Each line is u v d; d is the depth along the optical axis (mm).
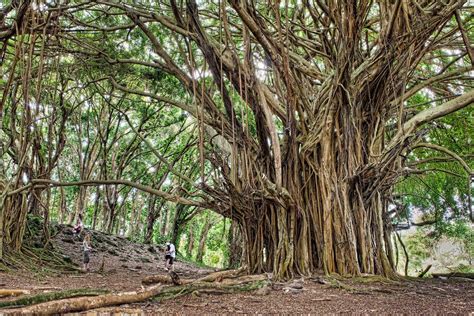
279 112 8383
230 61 7336
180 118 19672
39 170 11227
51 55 9922
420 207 13430
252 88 7496
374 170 7934
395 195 11094
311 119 8477
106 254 15219
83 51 10727
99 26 10641
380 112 8484
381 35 7477
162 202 21516
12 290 5273
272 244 8203
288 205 7902
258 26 6750
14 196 10195
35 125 10469
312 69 9000
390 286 7082
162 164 21938
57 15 7809
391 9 7215
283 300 5531
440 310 4961
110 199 20797
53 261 10602
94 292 4812
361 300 5676
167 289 5551
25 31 7004
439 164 11938
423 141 11062
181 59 12008
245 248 8414
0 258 8938
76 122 19625
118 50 11445
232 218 8531
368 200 8344
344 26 7266
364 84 8039
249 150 8055
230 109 7703
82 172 19734
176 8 7156
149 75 12953
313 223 8078
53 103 11336
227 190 7988
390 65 7387
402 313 4711
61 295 4543
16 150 11281
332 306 5145
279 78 8367
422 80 10242
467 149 11688
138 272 11820
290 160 8289
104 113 20172
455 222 13648
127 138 22516
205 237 25344
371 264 7906
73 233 15398
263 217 8281
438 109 8227
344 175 8055
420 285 7531
